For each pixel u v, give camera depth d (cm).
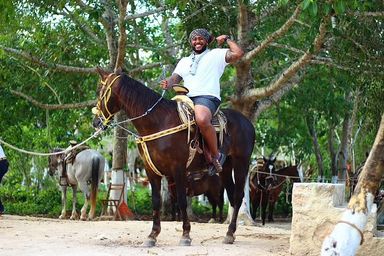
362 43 1331
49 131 2091
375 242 859
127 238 1048
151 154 943
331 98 2167
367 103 1513
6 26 1802
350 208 523
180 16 1666
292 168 2272
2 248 905
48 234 1078
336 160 2617
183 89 951
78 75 2000
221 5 1628
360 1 1147
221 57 947
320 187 898
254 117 1764
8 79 1933
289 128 2580
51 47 1858
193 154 943
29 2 1688
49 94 2017
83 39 1902
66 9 1731
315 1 868
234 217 1024
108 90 959
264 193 2056
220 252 900
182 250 904
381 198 1644
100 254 858
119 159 1920
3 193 2472
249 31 1642
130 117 952
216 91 951
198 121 918
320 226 894
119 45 1520
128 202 2478
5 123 2011
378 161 535
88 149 1794
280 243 1041
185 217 959
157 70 2277
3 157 1441
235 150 1027
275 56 1817
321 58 1509
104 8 1600
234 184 1082
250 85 1684
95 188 1762
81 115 2189
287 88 1838
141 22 1961
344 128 2572
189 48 1777
